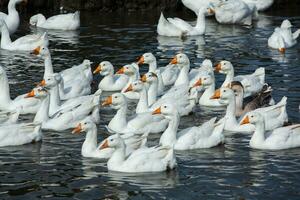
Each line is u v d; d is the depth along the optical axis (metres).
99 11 38.81
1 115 20.09
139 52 29.45
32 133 19.20
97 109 20.92
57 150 18.64
